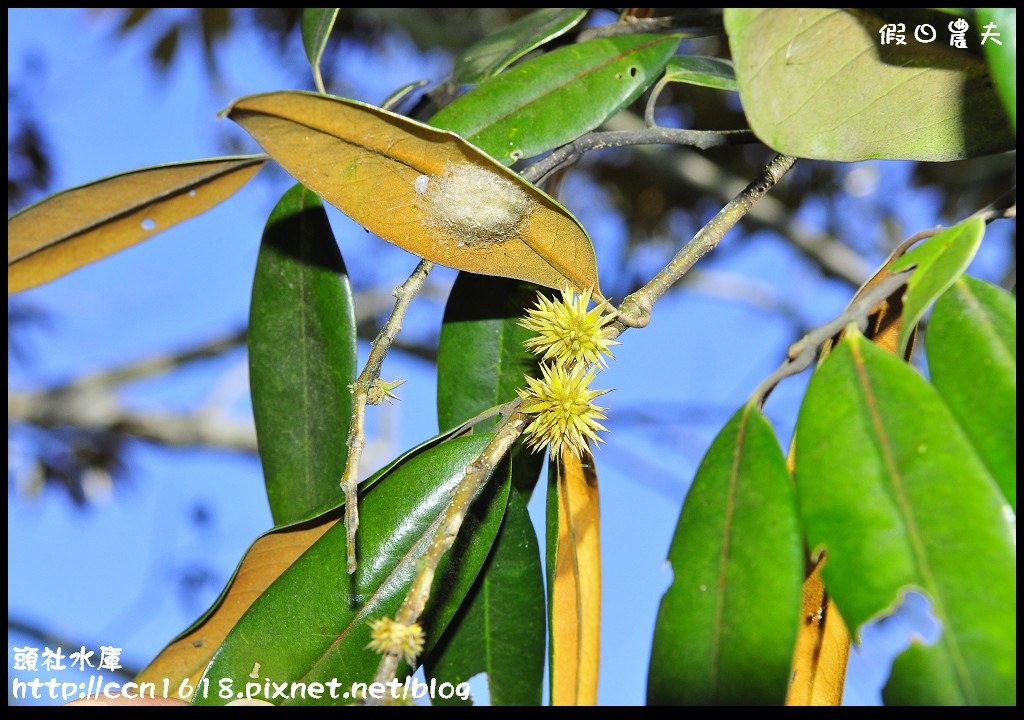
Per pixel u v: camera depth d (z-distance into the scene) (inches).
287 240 28.2
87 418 66.0
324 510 25.8
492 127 26.6
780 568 23.9
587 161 58.3
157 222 27.6
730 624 23.9
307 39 28.7
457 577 25.8
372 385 25.0
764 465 24.4
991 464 23.7
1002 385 23.9
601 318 25.4
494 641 26.5
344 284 28.0
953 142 25.2
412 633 23.5
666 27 28.1
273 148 24.7
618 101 27.0
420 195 25.1
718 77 27.9
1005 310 24.2
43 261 27.5
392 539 25.9
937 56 25.1
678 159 57.0
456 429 26.1
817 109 25.1
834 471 23.9
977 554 23.4
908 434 23.9
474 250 25.3
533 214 25.2
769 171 25.7
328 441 27.8
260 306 28.1
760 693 23.7
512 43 28.9
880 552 23.5
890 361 24.2
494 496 26.0
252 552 26.1
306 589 25.7
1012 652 23.1
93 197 27.0
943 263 24.2
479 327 27.6
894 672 23.3
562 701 25.3
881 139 25.1
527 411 25.2
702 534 24.3
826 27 25.0
